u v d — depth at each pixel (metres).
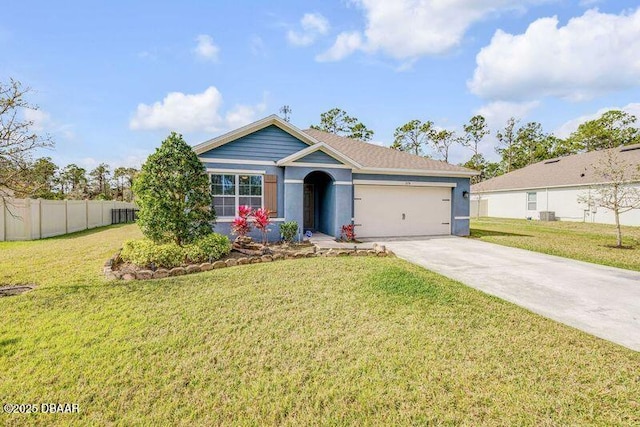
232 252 9.52
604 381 3.38
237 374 3.47
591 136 41.62
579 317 5.16
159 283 6.45
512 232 16.72
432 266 8.45
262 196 12.09
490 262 9.05
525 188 27.03
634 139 39.38
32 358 3.71
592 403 3.04
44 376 3.39
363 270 7.37
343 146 16.25
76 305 5.28
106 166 42.66
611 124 40.47
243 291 5.97
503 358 3.81
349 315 4.95
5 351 3.86
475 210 32.81
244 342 4.13
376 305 5.34
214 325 4.59
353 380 3.37
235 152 11.77
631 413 2.91
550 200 25.17
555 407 2.98
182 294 5.82
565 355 3.89
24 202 13.96
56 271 7.52
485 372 3.52
